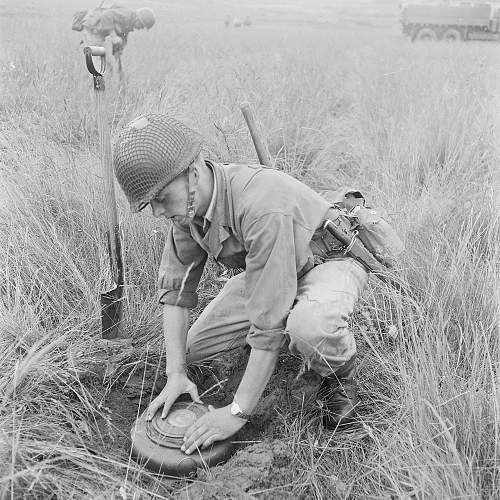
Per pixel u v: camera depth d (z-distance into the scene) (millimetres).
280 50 9297
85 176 3748
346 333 2410
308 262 2467
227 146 4188
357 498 2260
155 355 2838
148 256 3482
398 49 10656
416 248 3367
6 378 2508
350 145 5324
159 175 2090
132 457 2359
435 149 4801
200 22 11227
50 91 5543
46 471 2211
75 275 3166
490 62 7672
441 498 2010
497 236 3410
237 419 2318
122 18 6199
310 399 2596
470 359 2682
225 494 2117
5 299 2967
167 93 5273
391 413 2562
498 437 2145
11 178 3686
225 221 2305
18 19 8555
